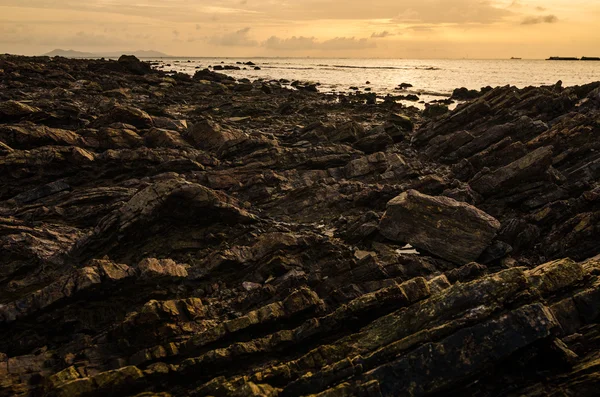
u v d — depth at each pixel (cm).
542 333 1035
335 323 1218
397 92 8700
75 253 1727
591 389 991
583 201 2030
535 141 2800
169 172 2583
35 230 1847
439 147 3306
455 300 1120
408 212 1928
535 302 1111
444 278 1395
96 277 1391
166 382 1102
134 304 1460
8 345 1305
